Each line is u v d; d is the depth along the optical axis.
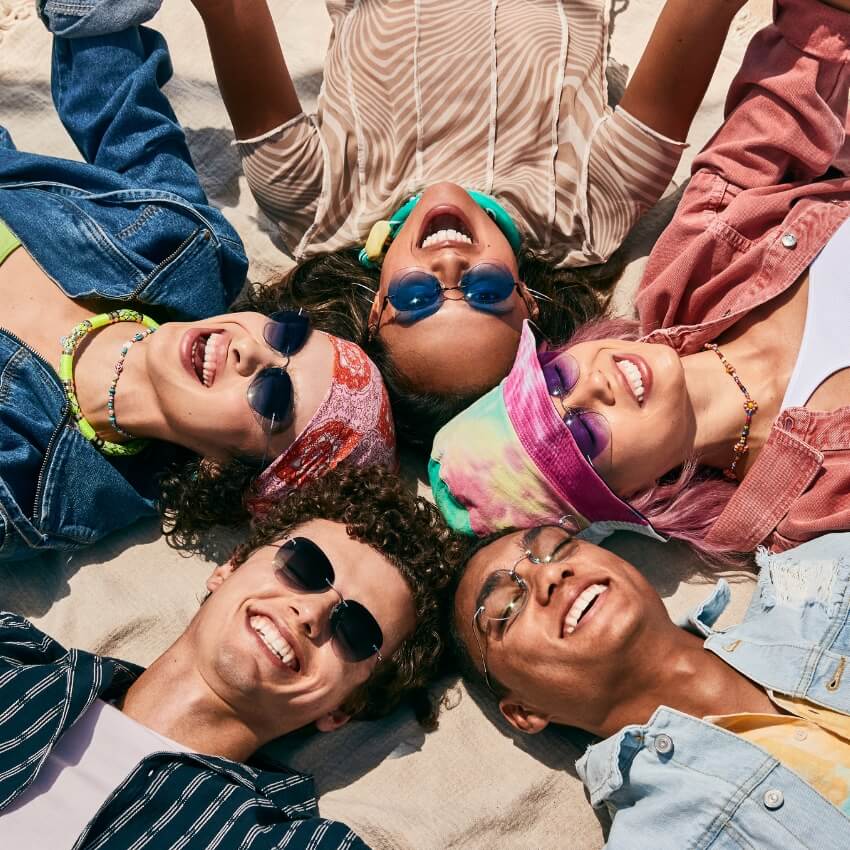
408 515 1.18
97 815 1.02
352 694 1.14
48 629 1.21
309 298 1.35
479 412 1.21
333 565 1.12
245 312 1.21
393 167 1.35
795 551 1.17
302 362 1.18
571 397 1.15
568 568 1.09
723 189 1.26
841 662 1.06
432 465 1.25
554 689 1.09
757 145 1.24
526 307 1.27
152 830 1.03
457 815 1.13
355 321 1.32
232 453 1.19
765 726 1.06
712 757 1.04
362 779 1.16
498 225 1.29
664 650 1.09
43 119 1.44
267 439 1.17
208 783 1.06
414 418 1.28
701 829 1.02
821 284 1.20
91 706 1.08
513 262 1.26
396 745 1.18
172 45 1.47
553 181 1.34
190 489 1.23
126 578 1.24
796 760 1.03
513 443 1.17
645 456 1.16
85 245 1.25
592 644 1.06
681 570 1.25
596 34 1.39
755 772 1.02
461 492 1.21
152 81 1.31
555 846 1.14
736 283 1.25
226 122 1.45
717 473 1.25
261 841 1.03
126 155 1.29
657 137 1.29
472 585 1.14
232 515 1.24
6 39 1.44
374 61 1.36
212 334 1.18
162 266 1.25
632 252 1.40
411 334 1.23
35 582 1.23
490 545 1.16
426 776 1.16
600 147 1.32
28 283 1.24
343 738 1.18
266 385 1.15
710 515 1.23
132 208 1.27
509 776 1.16
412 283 1.21
